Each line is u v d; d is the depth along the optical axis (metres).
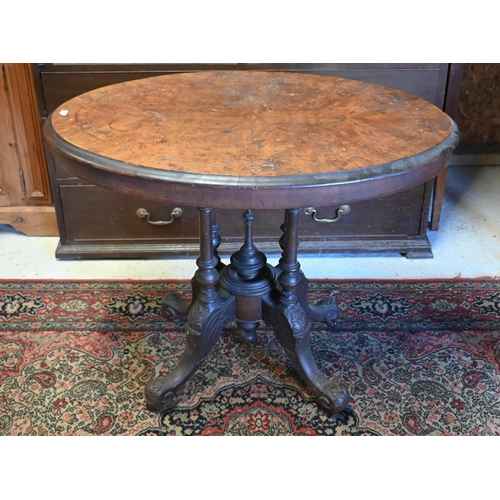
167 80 1.66
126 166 1.12
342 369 1.68
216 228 1.63
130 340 1.78
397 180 1.13
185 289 2.03
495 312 1.91
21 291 2.00
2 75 2.06
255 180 1.06
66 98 1.93
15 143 2.19
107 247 2.19
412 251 2.22
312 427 1.49
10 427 1.48
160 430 1.48
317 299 1.97
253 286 1.53
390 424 1.50
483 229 2.43
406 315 1.90
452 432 1.48
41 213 2.32
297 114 1.40
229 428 1.49
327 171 1.09
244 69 1.92
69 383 1.61
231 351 1.74
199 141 1.23
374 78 1.95
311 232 2.19
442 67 1.94
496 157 2.97
